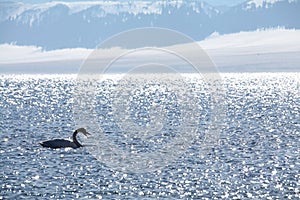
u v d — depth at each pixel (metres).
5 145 57.22
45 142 54.59
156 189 40.09
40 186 40.50
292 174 44.41
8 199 37.28
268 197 38.00
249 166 47.44
